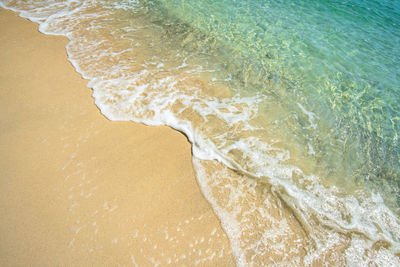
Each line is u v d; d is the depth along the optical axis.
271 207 2.66
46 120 3.33
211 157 3.09
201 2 6.75
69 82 3.98
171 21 5.92
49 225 2.34
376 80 4.51
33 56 4.45
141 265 2.18
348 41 5.47
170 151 3.12
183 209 2.57
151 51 4.90
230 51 5.05
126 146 3.12
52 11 5.98
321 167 3.11
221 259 2.26
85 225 2.38
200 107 3.76
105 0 6.71
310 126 3.63
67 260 2.15
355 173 3.09
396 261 2.37
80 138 3.16
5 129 3.14
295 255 2.33
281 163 3.10
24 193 2.55
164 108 3.70
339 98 4.12
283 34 5.59
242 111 3.76
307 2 6.97
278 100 4.01
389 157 3.31
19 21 5.40
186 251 2.29
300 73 4.57
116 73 4.26
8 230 2.27
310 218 2.61
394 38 5.70
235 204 2.66
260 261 2.27
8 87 3.74
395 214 2.73
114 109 3.61
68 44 4.88
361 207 2.76
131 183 2.75
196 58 4.80
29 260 2.12
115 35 5.29
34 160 2.85
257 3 6.81
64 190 2.62
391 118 3.84
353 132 3.60
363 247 2.44
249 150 3.22
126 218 2.46
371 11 6.70
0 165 2.76
